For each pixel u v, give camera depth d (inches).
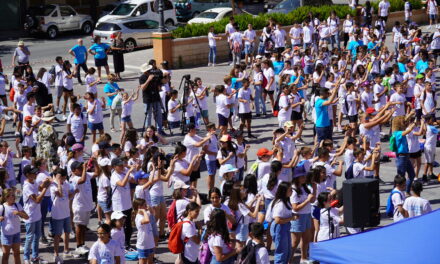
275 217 436.1
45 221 576.7
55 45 1505.9
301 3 1530.5
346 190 407.2
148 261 454.0
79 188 494.9
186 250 422.9
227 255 401.1
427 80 843.4
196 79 810.8
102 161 501.4
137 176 496.4
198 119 821.9
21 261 502.0
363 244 333.4
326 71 968.3
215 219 398.9
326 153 515.2
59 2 1770.4
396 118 596.7
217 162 635.5
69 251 506.6
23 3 1759.4
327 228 450.0
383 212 569.6
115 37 1132.5
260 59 972.6
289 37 1405.0
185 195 461.7
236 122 866.8
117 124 876.0
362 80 809.5
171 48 1218.6
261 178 525.0
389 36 1496.1
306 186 454.0
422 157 719.1
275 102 886.4
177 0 1633.9
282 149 560.4
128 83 1099.9
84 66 1107.9
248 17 1359.5
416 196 472.4
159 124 794.8
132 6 1382.9
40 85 839.7
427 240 328.5
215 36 1251.2
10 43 1542.8
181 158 534.9
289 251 444.1
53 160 569.9
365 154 578.6
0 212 464.8
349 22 1333.7
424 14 1665.8
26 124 701.3
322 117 698.2
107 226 411.2
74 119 719.1
